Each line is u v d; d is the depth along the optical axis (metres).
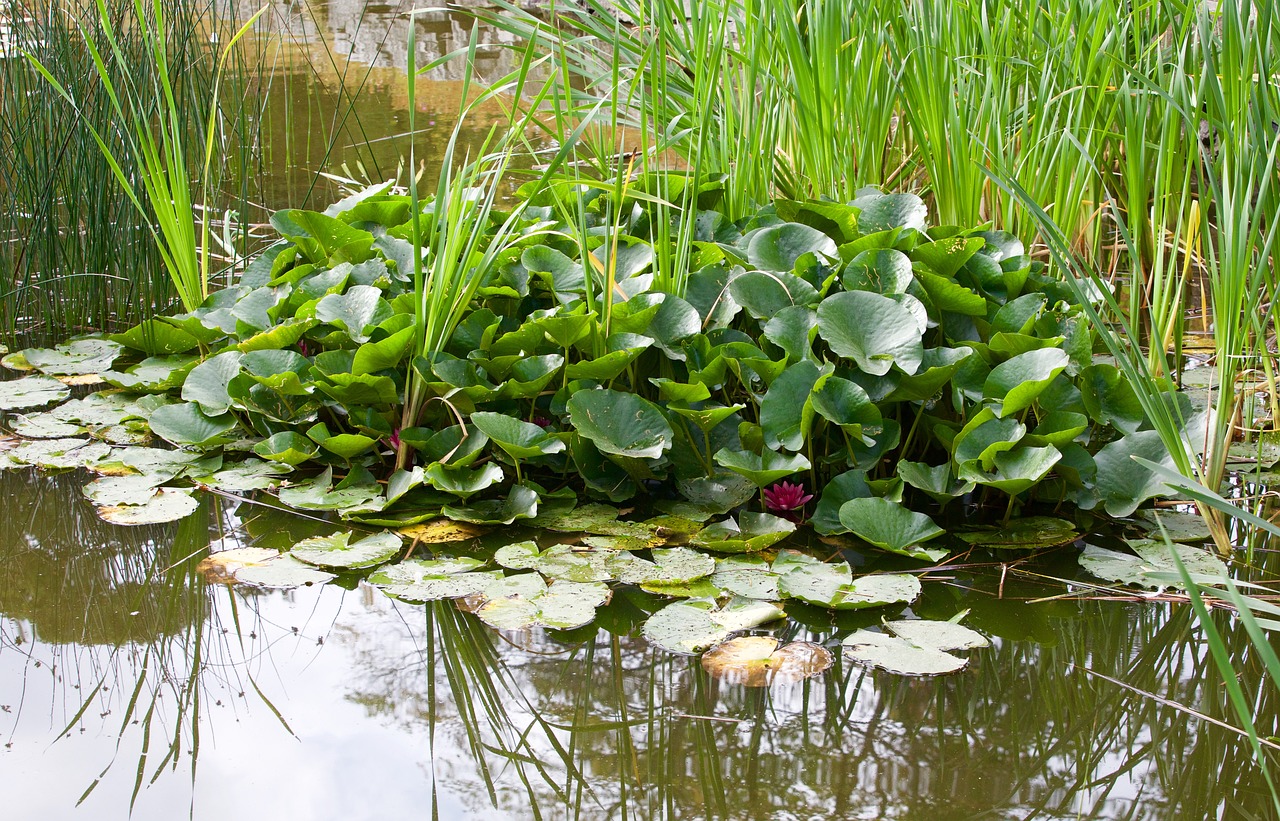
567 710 1.48
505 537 1.93
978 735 1.41
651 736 1.42
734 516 2.01
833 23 2.59
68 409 2.43
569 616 1.61
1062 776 1.33
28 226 2.88
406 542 1.90
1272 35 2.10
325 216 2.47
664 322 2.12
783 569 1.79
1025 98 2.73
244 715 1.46
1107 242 3.33
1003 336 2.00
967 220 2.62
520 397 2.15
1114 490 1.92
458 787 1.32
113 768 1.35
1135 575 1.76
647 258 2.33
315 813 1.28
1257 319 2.20
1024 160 2.69
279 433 2.12
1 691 1.50
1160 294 2.52
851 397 1.94
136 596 1.76
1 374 2.66
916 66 2.63
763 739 1.41
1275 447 2.21
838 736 1.41
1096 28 2.46
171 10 3.12
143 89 2.95
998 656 1.58
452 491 1.92
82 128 2.82
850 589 1.70
